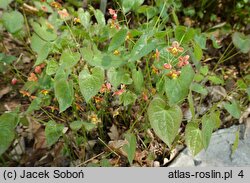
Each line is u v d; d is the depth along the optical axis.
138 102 0.67
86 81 0.50
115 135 0.64
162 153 0.63
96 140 0.64
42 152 0.62
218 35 0.85
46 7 0.70
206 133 0.49
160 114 0.47
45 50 0.54
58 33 0.78
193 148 0.49
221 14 0.93
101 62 0.53
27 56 0.79
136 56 0.50
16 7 0.81
